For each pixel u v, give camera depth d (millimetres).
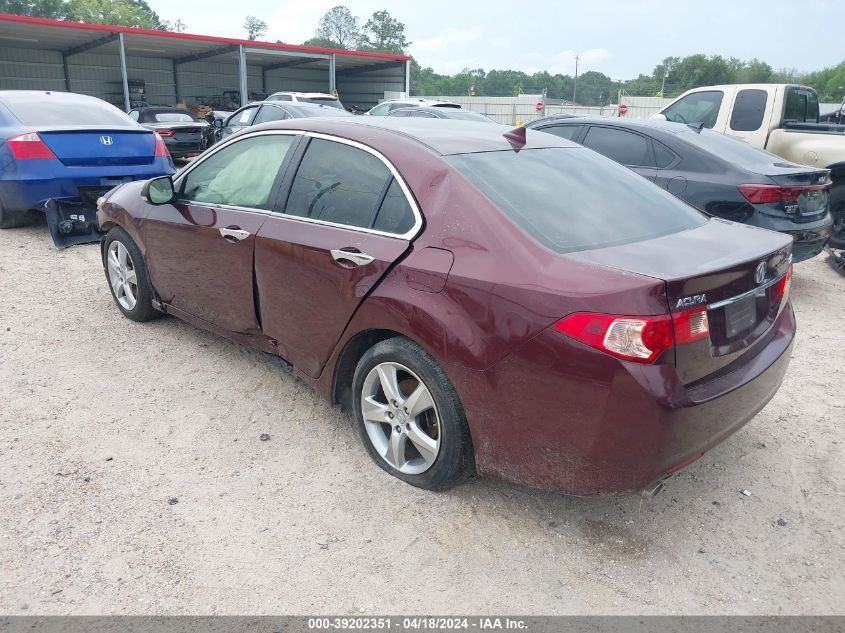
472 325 2553
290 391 3982
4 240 7371
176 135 14969
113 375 4105
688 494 3121
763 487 3191
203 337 4730
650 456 2312
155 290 4566
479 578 2539
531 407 2453
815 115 9531
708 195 5852
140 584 2436
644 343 2227
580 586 2518
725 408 2492
